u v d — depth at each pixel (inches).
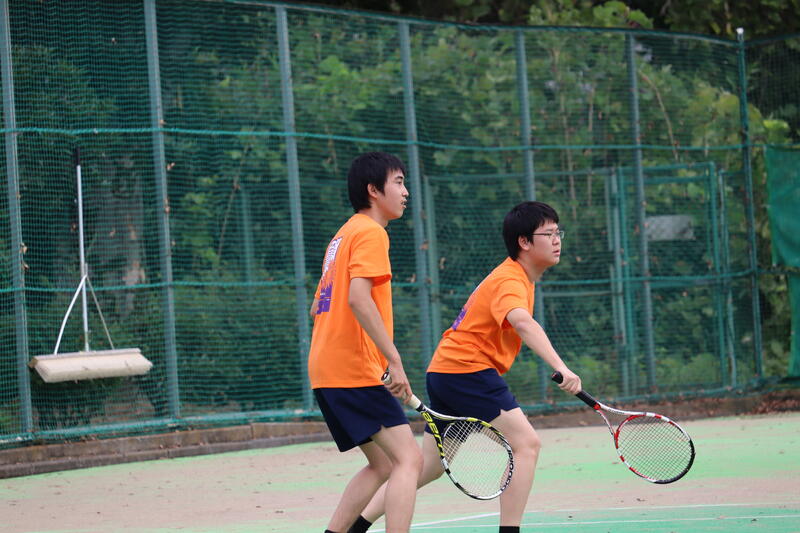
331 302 695.1
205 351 1501.0
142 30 1493.6
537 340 740.7
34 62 1441.9
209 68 1531.7
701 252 1785.2
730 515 901.8
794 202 1822.1
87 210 1464.1
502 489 697.0
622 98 1756.9
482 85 1691.7
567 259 1711.4
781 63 1846.7
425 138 1647.4
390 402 687.7
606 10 2004.2
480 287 780.6
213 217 1521.9
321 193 1587.1
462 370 769.6
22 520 1015.0
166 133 1493.6
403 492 678.5
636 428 1037.2
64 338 1435.8
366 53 1624.0
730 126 1844.2
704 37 1818.4
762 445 1373.0
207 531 919.0
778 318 1845.5
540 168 1708.9
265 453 1450.5
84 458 1378.0
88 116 1470.2
